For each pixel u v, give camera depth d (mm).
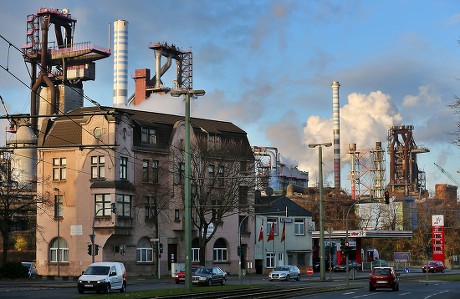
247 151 86688
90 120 76312
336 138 180375
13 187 87375
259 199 96438
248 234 91625
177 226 81625
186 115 41531
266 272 94375
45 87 139250
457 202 172125
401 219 157500
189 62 162375
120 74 149000
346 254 61719
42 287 52469
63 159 78125
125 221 75562
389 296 43938
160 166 80750
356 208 153250
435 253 119438
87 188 75875
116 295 36625
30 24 142000
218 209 77250
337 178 179000
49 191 78000
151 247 79625
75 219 76250
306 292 47125
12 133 118562
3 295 41469
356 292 49375
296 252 100938
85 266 75250
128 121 77438
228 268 88062
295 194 152625
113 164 75000
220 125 91250
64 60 139500
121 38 149625
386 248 150375
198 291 40656
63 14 141875
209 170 81438
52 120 80250
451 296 44219
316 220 141125
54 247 77625
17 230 110750
